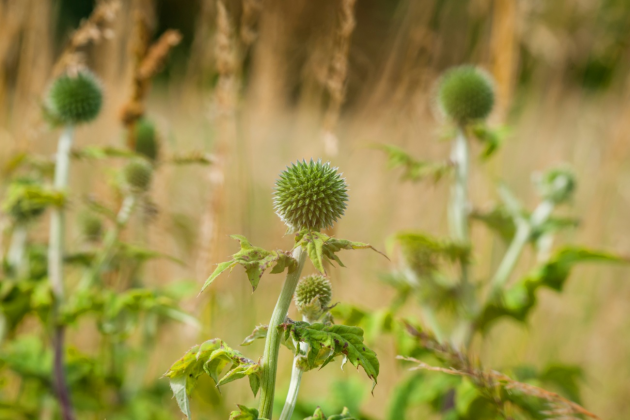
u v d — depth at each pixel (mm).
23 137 5207
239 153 5324
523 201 7328
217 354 2061
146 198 4625
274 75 7711
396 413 4070
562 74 7914
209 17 6977
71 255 4383
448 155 7203
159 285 5566
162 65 5422
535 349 6062
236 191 5664
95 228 5285
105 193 5602
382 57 8242
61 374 4059
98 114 4668
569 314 6520
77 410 4570
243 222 5469
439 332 4320
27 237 5125
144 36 5203
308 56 7797
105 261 4445
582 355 6273
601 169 7027
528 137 7930
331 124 5090
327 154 5125
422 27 6859
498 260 6629
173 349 5684
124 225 4383
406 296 4492
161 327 5309
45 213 5148
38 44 6344
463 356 2670
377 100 7391
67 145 4422
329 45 6695
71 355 4656
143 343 5230
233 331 5633
